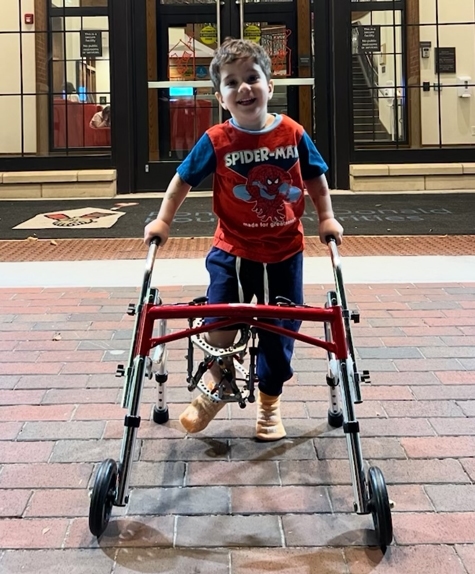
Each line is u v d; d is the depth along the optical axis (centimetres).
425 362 230
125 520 141
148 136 709
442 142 721
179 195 166
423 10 703
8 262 386
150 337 140
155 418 188
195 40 704
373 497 129
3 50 705
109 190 681
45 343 252
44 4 696
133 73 697
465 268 363
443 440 175
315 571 125
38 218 546
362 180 690
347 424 133
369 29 701
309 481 157
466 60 714
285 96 712
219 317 142
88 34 698
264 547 132
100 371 224
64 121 712
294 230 173
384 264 374
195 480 158
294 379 219
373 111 709
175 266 373
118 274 357
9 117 714
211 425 188
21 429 183
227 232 173
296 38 705
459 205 586
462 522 139
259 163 163
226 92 160
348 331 143
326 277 346
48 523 140
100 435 180
